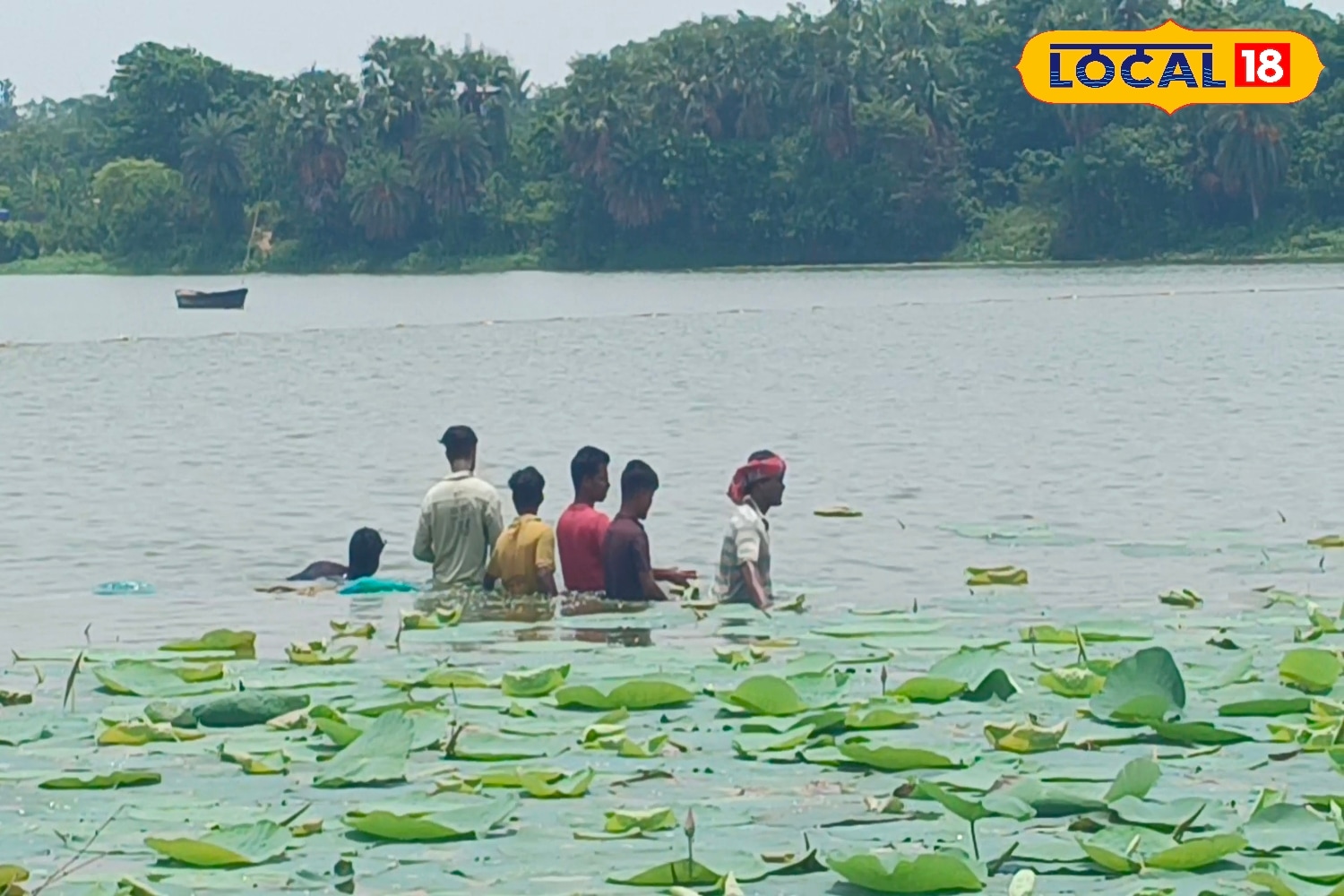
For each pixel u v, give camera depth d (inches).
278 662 390.6
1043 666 367.6
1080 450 831.1
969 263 3976.4
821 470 765.9
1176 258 3826.3
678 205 4202.8
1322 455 798.5
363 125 4537.4
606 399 1115.3
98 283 4109.3
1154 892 224.8
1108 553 549.6
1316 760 289.6
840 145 4094.5
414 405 1088.2
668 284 3353.8
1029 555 548.7
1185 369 1280.8
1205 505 653.9
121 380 1306.6
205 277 4394.7
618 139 4197.8
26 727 325.4
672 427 946.1
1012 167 4153.5
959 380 1226.0
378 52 4569.4
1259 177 3789.4
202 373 1366.9
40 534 617.3
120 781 285.4
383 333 1863.9
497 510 510.6
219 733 319.9
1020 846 245.3
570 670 369.7
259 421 1005.8
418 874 238.5
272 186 4594.0
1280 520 617.0
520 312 2332.7
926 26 4315.9
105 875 239.1
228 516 659.4
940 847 247.1
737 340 1672.0
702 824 259.3
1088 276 3240.7
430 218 4468.5
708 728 315.6
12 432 964.0
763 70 4175.7
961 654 352.2
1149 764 268.2
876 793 274.7
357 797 276.2
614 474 759.7
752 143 4183.1
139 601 490.3
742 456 819.4
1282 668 342.0
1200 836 248.2
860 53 4106.8
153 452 867.4
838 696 337.4
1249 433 890.1
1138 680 317.4
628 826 256.8
